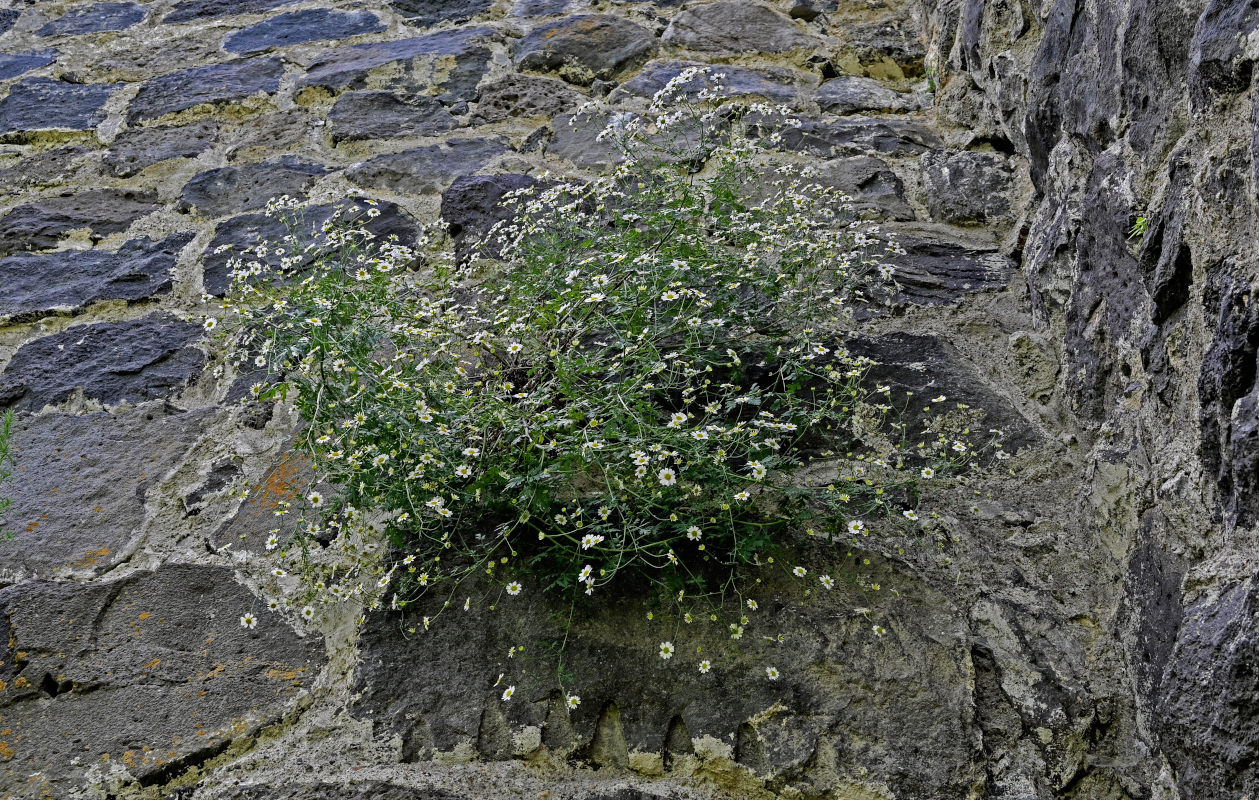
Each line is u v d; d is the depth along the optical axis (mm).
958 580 1589
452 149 2850
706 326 1714
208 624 1594
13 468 1908
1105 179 1736
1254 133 1230
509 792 1359
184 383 2121
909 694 1438
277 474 1870
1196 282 1373
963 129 2777
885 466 1647
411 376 1635
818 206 2426
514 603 1560
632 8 3480
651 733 1419
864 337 2062
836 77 3129
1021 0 2375
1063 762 1374
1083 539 1651
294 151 2906
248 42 3525
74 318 2330
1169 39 1509
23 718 1449
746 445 1617
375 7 3666
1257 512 1182
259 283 2344
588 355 1686
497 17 3510
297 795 1352
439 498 1476
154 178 2832
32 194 2791
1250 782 1123
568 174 2689
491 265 2342
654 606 1544
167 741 1420
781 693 1443
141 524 1778
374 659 1517
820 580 1524
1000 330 2084
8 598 1624
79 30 3691
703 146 2287
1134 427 1575
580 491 1684
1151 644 1379
